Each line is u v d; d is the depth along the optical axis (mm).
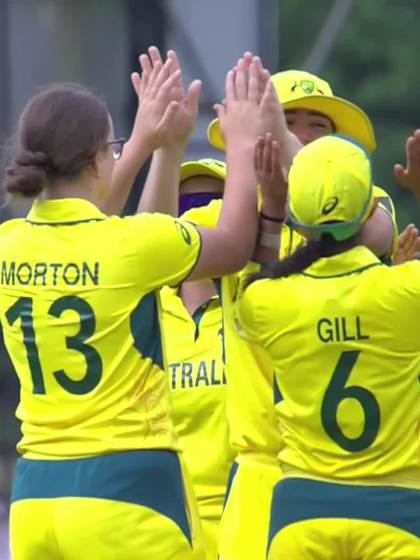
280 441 19328
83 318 17469
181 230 17672
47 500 17438
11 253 18016
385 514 17469
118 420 17406
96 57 49781
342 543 17578
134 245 17484
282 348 17859
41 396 17719
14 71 49719
